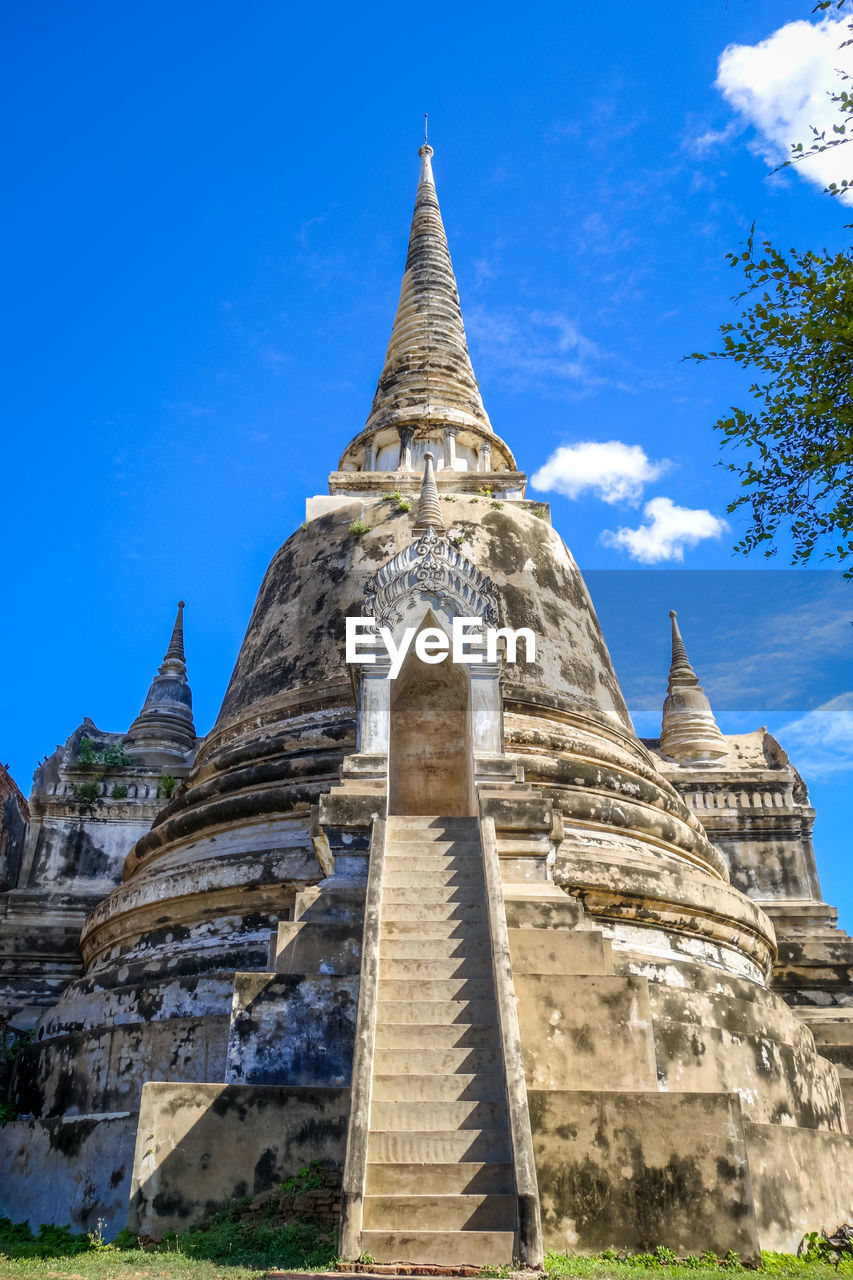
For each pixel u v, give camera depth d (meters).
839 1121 16.20
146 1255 9.08
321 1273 7.72
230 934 15.61
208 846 17.38
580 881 15.05
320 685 18.94
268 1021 11.36
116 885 24.89
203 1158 10.04
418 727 17.88
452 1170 8.57
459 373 28.02
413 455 25.98
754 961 17.59
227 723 20.20
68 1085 14.56
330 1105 10.31
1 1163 14.03
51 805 25.52
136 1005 14.95
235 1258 8.80
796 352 10.88
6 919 23.11
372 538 20.84
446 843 13.19
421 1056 9.79
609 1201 9.23
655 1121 9.59
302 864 15.57
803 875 25.66
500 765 14.73
